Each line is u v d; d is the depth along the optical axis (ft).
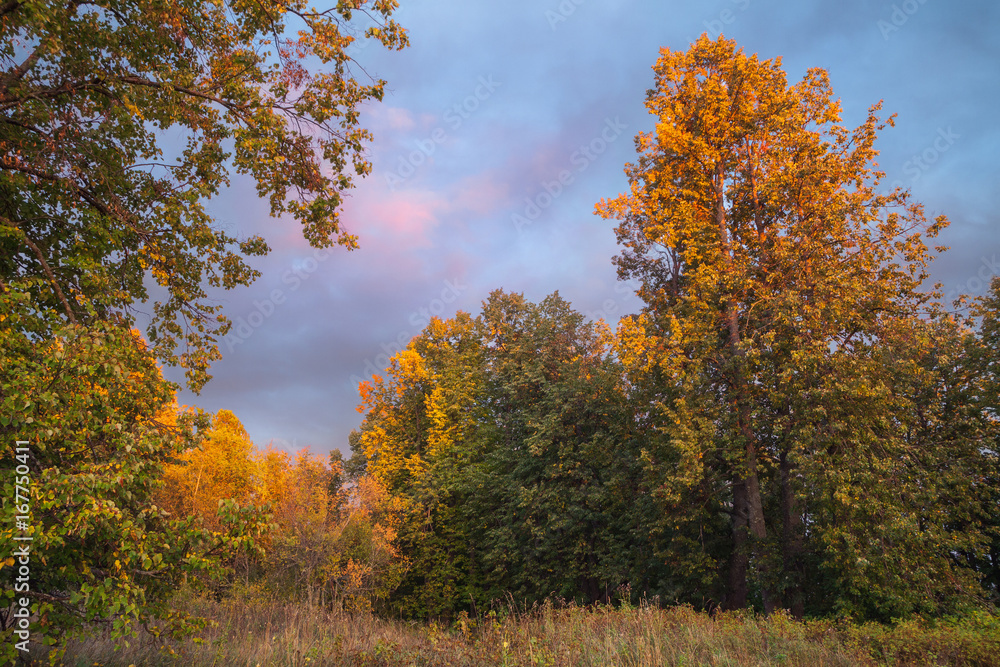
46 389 20.11
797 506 60.95
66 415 20.61
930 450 60.75
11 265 29.14
